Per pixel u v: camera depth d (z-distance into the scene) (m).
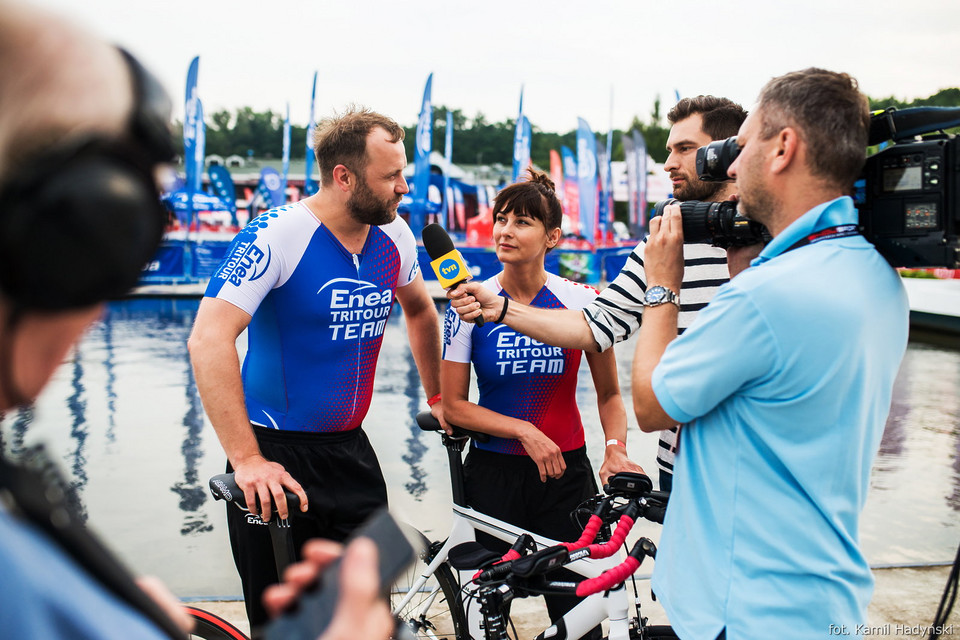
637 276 1.95
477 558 2.02
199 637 2.05
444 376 2.31
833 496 1.17
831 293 1.12
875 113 1.27
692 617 1.24
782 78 1.21
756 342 1.13
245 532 2.05
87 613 0.38
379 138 2.03
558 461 2.16
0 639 0.34
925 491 4.39
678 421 1.23
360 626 0.46
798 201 1.20
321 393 2.16
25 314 0.40
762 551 1.17
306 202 2.14
